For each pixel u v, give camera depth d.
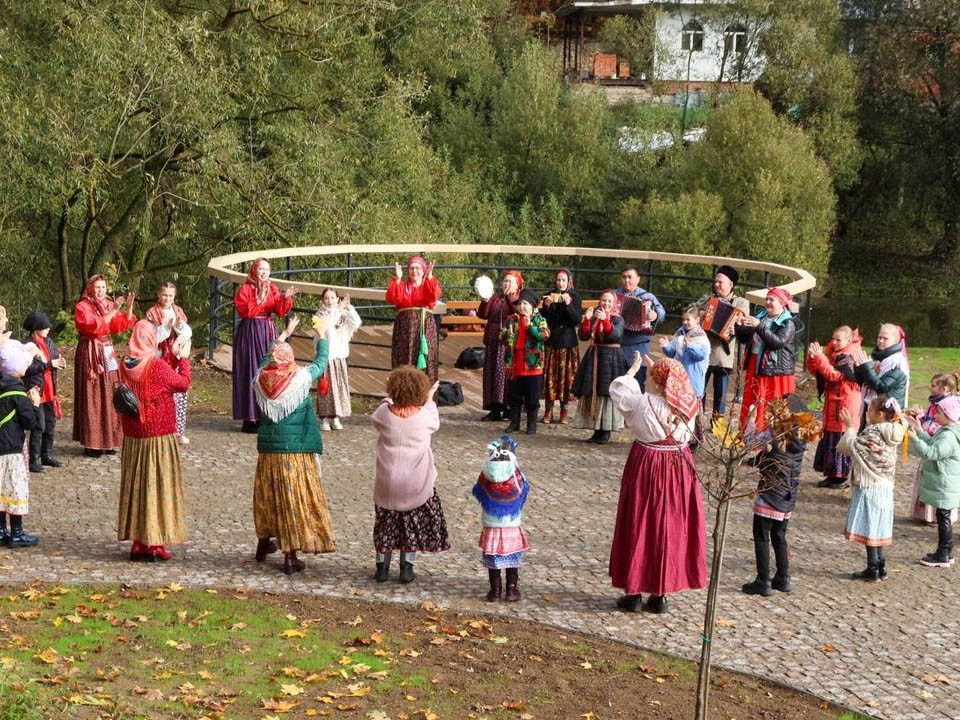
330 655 6.13
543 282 36.81
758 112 36.84
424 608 6.90
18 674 5.39
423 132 36.25
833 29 42.16
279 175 22.02
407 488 7.14
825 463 9.80
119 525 7.49
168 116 19.00
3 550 7.65
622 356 10.96
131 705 5.23
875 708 5.73
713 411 11.66
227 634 6.36
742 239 36.62
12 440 7.59
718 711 5.62
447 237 29.94
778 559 7.35
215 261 13.99
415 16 25.69
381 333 16.66
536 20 47.91
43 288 23.39
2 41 17.72
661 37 42.75
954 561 8.07
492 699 5.67
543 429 11.59
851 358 9.62
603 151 38.75
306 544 7.32
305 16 21.44
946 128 41.44
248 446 10.58
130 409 7.28
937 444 7.83
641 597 7.02
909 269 42.12
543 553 7.98
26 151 17.75
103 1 18.75
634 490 6.84
